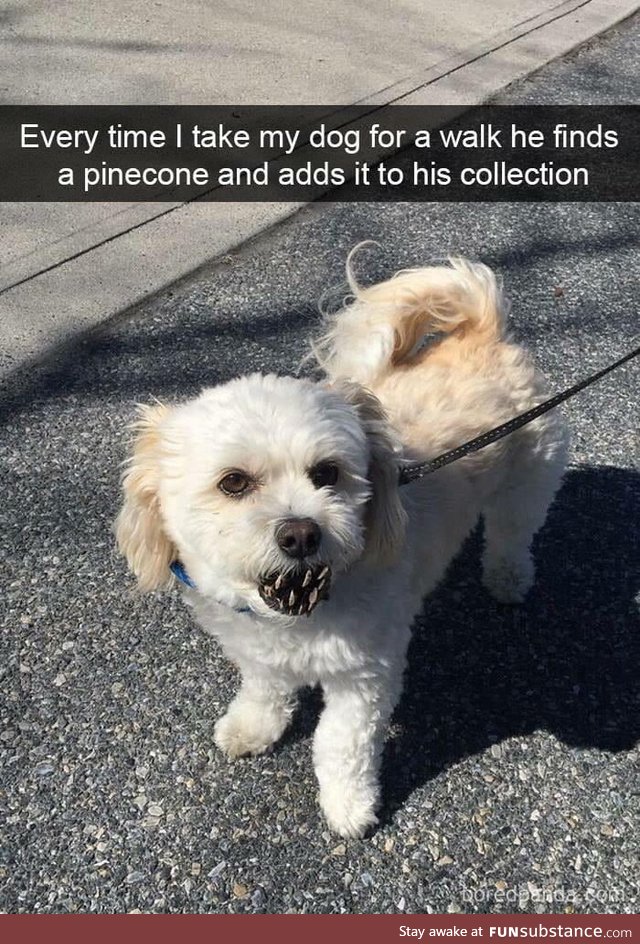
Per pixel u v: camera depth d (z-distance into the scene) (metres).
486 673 0.93
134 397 1.16
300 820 0.82
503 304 0.93
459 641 0.96
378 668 0.76
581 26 2.23
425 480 0.82
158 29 2.03
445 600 1.00
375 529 0.74
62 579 0.98
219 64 1.89
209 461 0.68
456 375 0.89
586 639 0.97
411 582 0.81
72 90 1.75
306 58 1.95
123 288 1.32
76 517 1.03
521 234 1.51
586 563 1.04
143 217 1.46
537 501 0.95
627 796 0.84
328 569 0.68
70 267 1.34
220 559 0.69
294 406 0.69
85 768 0.84
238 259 1.40
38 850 0.79
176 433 0.70
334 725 0.79
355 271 1.38
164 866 0.79
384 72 1.92
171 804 0.82
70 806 0.82
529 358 0.94
